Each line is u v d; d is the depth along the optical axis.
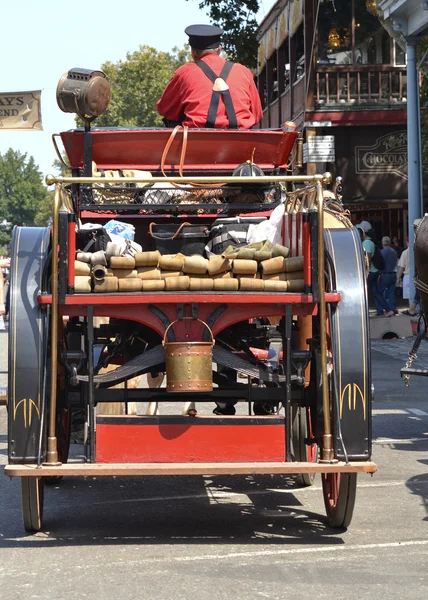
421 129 25.86
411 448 9.55
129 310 5.88
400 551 5.95
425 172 27.09
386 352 18.19
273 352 7.52
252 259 5.99
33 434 5.81
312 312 5.96
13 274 5.95
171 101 8.64
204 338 5.91
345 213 8.37
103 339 6.84
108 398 6.18
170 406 11.25
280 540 6.23
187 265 5.88
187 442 5.93
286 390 5.96
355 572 5.51
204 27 8.63
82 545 6.12
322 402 5.90
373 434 10.34
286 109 32.94
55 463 5.77
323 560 5.76
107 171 7.92
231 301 5.80
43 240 6.07
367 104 28.69
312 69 28.52
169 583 5.32
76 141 7.82
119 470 5.65
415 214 21.89
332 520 6.50
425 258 9.27
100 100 7.27
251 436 5.96
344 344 5.91
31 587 5.29
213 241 7.02
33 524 6.37
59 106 7.30
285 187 8.05
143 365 6.07
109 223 7.41
